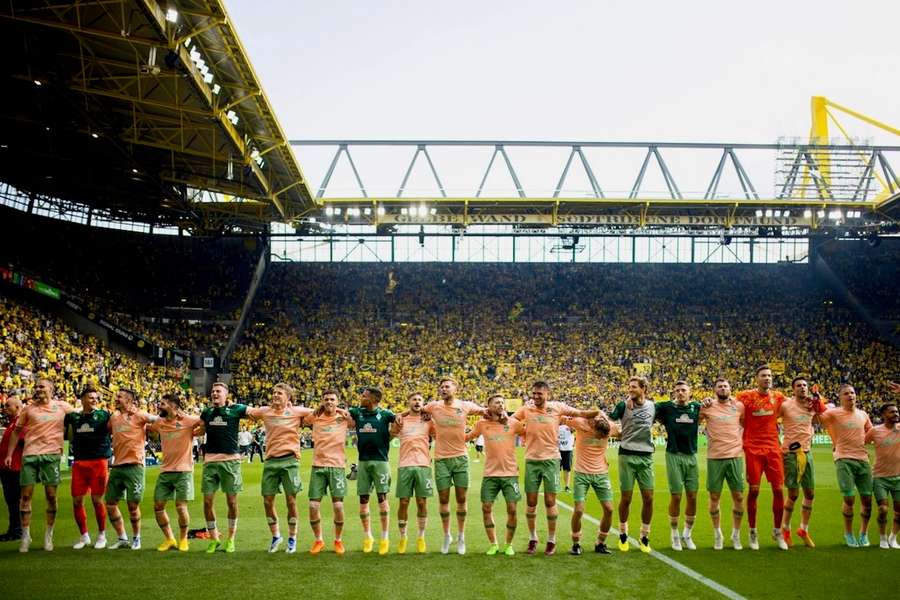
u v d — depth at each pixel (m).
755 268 69.81
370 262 69.12
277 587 9.24
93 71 30.23
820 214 51.19
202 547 11.80
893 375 56.69
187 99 32.16
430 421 11.61
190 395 45.53
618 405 11.77
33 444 11.49
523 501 17.75
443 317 63.22
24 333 35.34
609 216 51.88
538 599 8.74
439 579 9.65
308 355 57.41
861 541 11.95
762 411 11.80
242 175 41.16
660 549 11.65
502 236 67.12
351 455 37.38
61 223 55.25
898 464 11.77
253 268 62.09
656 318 63.84
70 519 14.62
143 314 54.03
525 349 60.06
